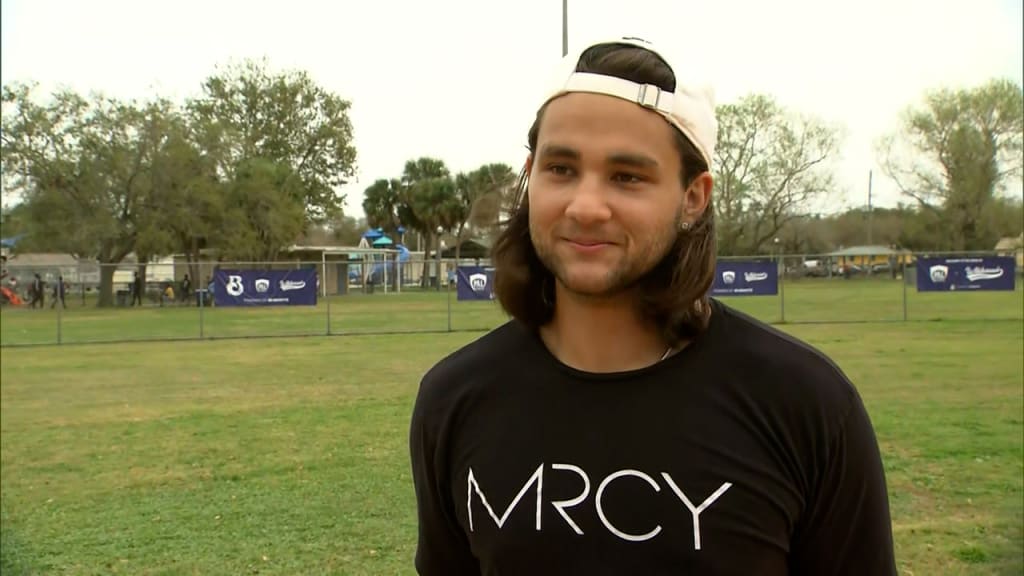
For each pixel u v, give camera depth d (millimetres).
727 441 1233
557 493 1269
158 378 11898
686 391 1263
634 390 1277
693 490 1221
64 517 5301
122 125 36344
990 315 21641
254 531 5020
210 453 7035
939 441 6973
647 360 1316
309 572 4395
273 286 19219
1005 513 5082
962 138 50062
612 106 1236
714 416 1246
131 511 5418
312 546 4766
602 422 1273
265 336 19078
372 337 18672
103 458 6879
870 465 1295
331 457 6848
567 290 1312
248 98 52031
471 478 1363
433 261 22203
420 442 1482
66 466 6617
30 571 4426
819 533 1294
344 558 4586
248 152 48875
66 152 36062
